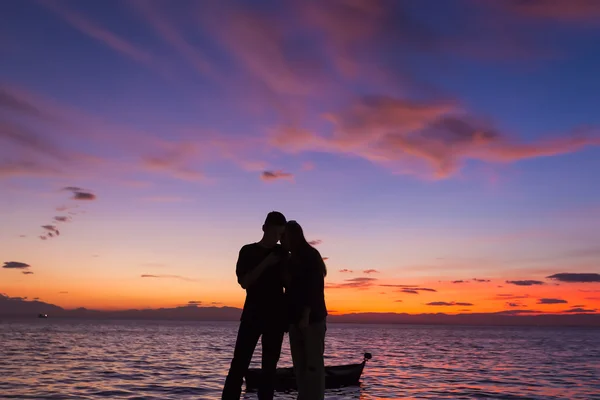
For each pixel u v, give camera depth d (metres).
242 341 5.27
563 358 46.91
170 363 32.50
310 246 6.02
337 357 45.91
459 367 33.59
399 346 77.31
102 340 76.81
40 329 149.25
